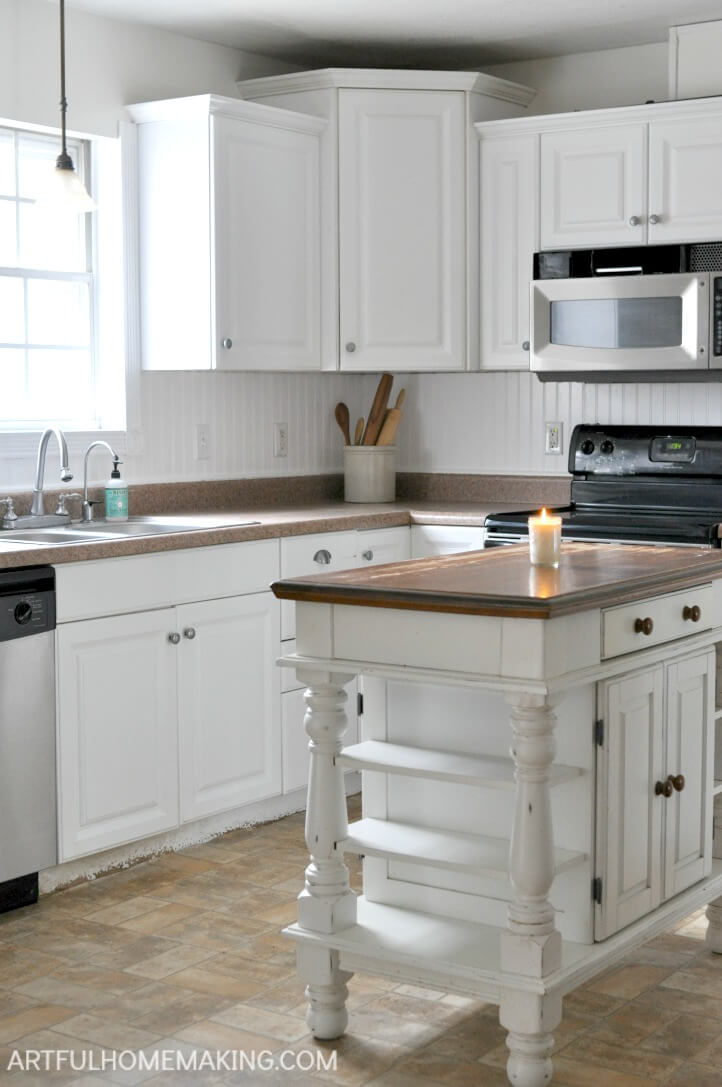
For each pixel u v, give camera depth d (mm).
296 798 4262
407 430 5352
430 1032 2668
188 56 4617
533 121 4574
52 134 4266
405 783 2836
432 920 2736
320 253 4707
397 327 4734
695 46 4496
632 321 4414
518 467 5102
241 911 3328
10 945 3109
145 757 3650
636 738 2666
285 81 4668
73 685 3428
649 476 4551
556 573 2695
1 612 3229
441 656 2455
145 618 3621
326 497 5266
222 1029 2672
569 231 4559
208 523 4027
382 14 4352
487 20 4430
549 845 2398
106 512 4207
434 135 4680
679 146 4344
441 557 3047
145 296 4461
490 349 4762
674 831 2840
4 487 4074
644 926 2695
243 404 4922
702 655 2922
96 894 3459
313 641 2623
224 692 3895
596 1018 2719
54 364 4375
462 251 4723
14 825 3301
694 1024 2691
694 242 4336
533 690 2326
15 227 4230
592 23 4477
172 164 4348
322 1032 2631
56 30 4168
